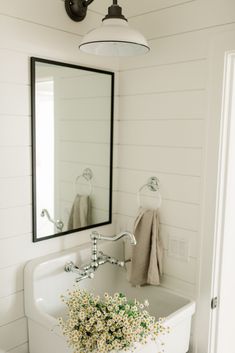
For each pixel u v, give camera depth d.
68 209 1.74
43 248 1.65
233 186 1.65
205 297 1.64
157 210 1.79
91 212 1.86
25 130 1.52
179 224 1.72
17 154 1.50
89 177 1.83
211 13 1.51
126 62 1.87
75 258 1.71
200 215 1.63
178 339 1.55
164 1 1.67
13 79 1.46
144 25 1.76
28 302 1.56
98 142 1.85
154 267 1.75
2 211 1.48
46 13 1.54
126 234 1.64
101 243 1.87
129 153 1.91
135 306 1.27
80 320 1.22
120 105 1.93
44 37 1.55
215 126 1.54
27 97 1.51
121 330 1.19
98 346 1.16
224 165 1.58
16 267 1.55
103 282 1.88
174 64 1.66
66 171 1.71
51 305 1.61
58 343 1.44
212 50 1.52
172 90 1.68
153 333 1.28
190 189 1.66
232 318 1.83
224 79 1.50
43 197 1.62
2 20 1.40
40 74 1.54
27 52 1.49
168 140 1.72
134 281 1.80
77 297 1.30
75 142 1.74
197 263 1.66
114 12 1.32
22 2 1.45
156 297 1.79
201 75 1.57
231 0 1.44
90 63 1.76
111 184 1.95
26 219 1.57
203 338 1.67
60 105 1.64
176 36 1.64
